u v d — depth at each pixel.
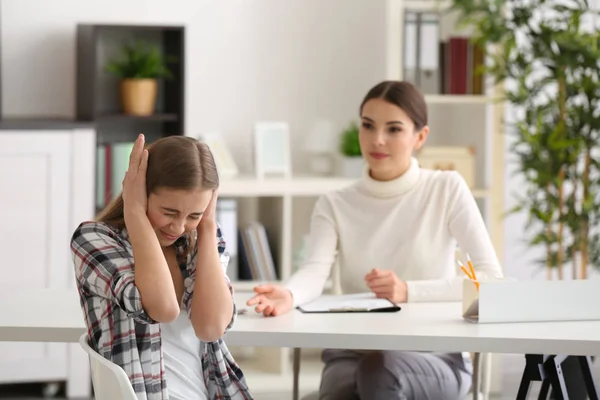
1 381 5.46
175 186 2.58
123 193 2.67
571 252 5.70
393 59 5.80
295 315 3.29
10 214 5.43
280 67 6.30
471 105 6.13
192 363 2.77
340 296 3.64
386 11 6.03
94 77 5.59
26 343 5.49
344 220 3.86
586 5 5.43
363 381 3.47
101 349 2.63
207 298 2.70
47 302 3.35
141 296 2.58
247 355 6.11
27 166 5.43
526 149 6.35
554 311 3.21
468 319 3.20
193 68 6.19
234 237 5.86
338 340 2.99
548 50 5.45
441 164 5.84
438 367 3.53
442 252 3.81
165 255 2.81
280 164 5.94
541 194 6.40
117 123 6.11
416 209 3.81
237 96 6.25
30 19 5.96
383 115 3.75
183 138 2.66
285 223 5.82
